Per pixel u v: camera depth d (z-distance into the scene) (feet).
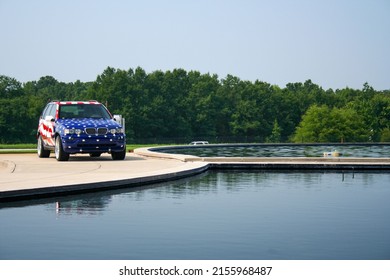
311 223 34.04
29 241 29.01
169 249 27.53
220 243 28.76
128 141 407.85
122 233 30.89
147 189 49.78
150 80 479.82
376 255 26.58
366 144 199.31
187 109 479.41
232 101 529.04
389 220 35.14
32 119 444.55
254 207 39.86
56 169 60.85
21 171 58.18
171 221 34.37
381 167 71.77
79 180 48.37
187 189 50.01
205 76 523.29
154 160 76.74
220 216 36.17
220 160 75.87
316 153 127.24
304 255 26.55
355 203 41.98
